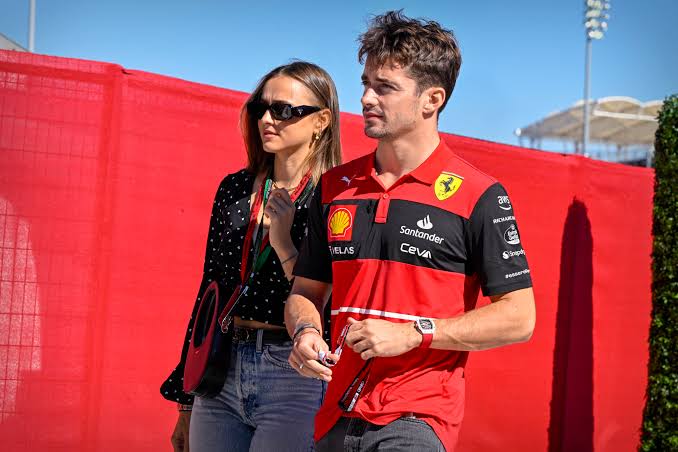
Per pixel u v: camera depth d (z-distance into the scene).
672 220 5.30
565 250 5.44
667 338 5.29
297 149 2.91
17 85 3.54
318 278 2.48
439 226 2.20
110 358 3.74
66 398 3.62
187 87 3.97
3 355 3.49
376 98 2.27
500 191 2.27
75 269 3.65
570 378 5.45
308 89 2.87
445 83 2.30
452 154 2.36
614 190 5.72
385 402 2.16
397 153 2.30
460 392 2.24
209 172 4.04
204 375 2.62
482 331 2.12
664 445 5.23
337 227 2.32
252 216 2.82
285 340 2.68
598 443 5.62
